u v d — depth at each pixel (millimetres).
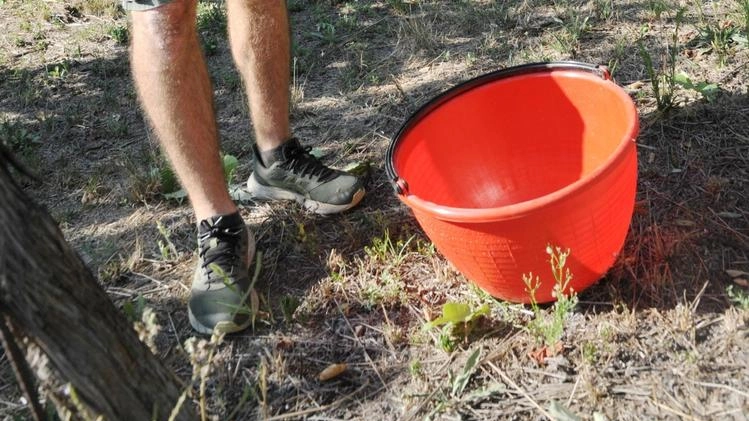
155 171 2852
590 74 2102
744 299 1948
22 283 1337
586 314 2021
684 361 1849
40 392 1879
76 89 3621
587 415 1772
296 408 1934
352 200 2514
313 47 3668
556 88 2178
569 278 1916
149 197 2811
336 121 3115
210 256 2193
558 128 2234
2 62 3912
